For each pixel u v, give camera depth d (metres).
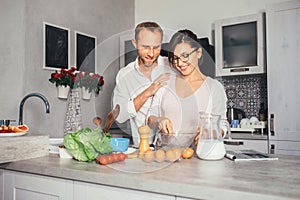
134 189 0.99
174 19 3.77
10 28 2.65
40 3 2.73
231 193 0.81
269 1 3.15
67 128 1.97
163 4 3.86
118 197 1.03
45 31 2.76
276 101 2.67
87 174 1.08
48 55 2.79
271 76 2.71
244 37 2.99
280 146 2.62
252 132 2.89
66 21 3.01
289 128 2.59
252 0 3.25
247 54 2.97
